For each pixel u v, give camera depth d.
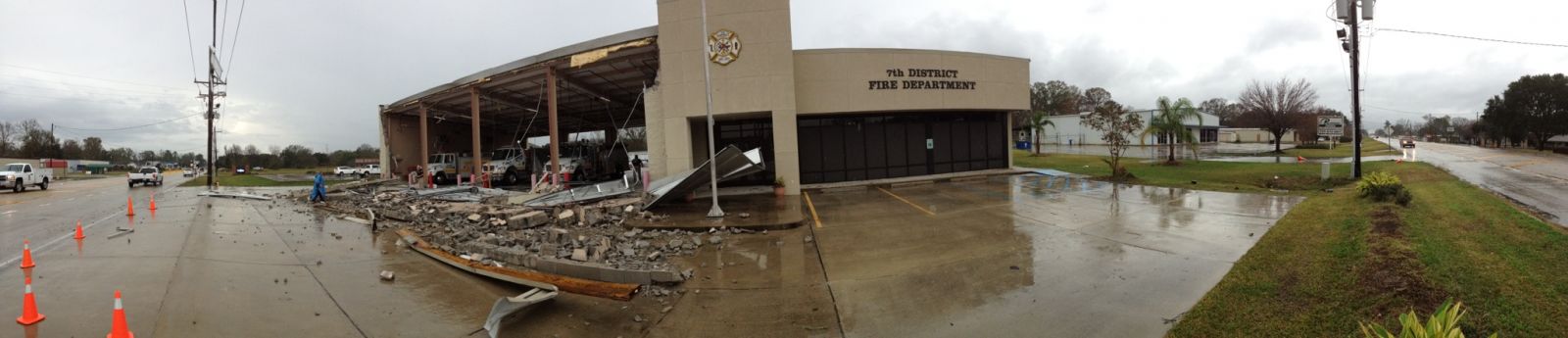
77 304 6.16
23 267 7.92
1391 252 6.01
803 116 19.84
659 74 18.31
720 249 9.14
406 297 6.59
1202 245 8.18
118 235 11.26
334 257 8.99
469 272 7.76
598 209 12.70
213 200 20.62
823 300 6.25
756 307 6.07
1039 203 13.60
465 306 6.25
